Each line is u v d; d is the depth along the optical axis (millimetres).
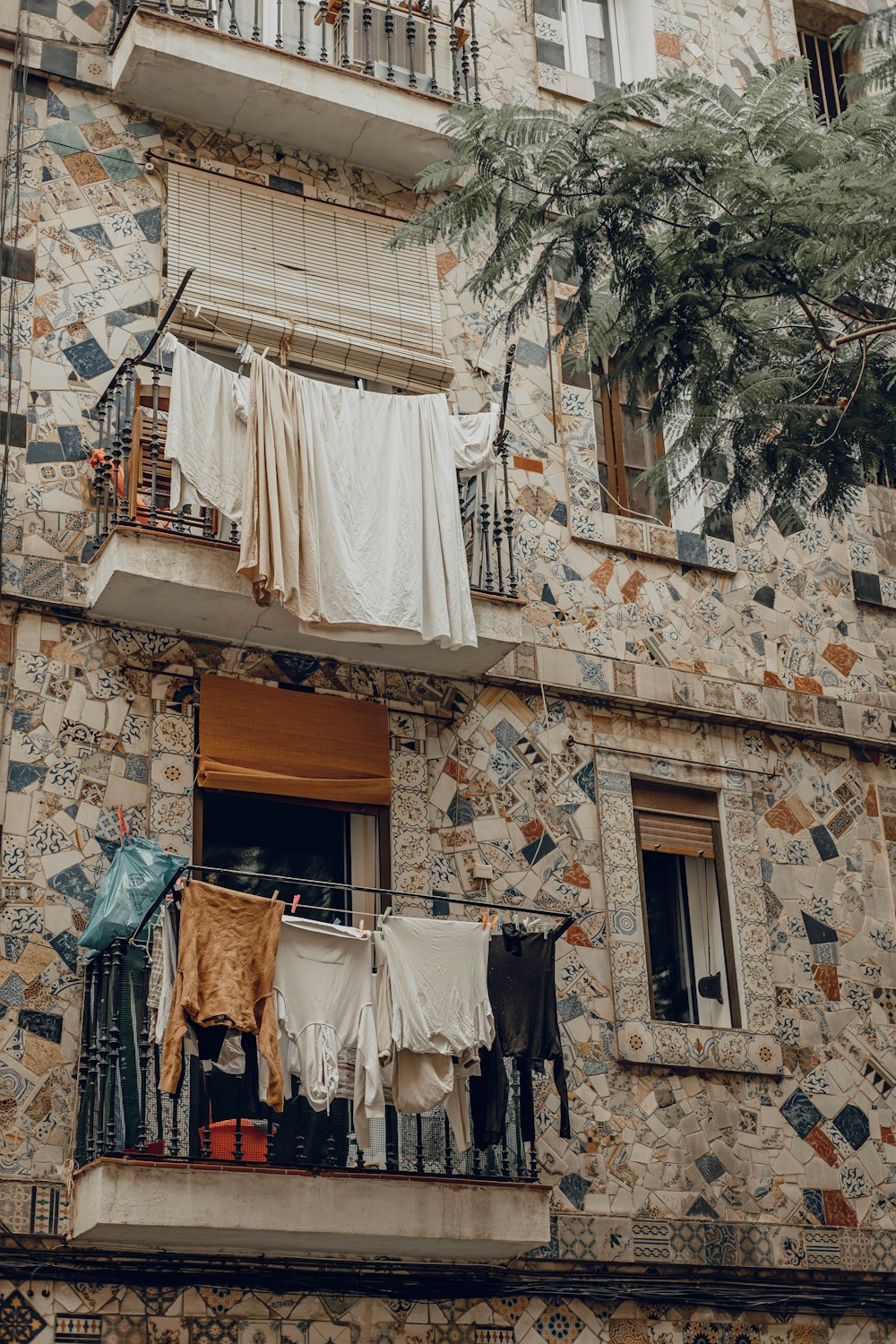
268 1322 12031
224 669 13531
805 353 12906
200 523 13094
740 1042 14422
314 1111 12188
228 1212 11297
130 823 12812
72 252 14180
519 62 17141
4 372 13547
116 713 13031
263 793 13422
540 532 15289
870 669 16578
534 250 16250
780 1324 13844
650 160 12008
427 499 13727
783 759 15812
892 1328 14289
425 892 13688
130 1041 11891
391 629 13328
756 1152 14172
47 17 14820
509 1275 12891
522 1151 12789
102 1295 11641
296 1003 11711
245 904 11641
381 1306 12438
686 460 14086
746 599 16125
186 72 14656
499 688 14648
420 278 15602
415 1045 11797
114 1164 11109
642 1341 13266
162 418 13805
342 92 15133
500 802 14281
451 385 15406
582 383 16000
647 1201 13562
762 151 12273
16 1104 11766
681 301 12109
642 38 18016
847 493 12781
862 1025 15148
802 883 15430
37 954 12180
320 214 15328
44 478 13391
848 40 13055
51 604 13031
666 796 15164
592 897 14352
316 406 13531
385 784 13789
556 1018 12867
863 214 11805
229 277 14656
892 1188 14648
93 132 14656
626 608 15445
